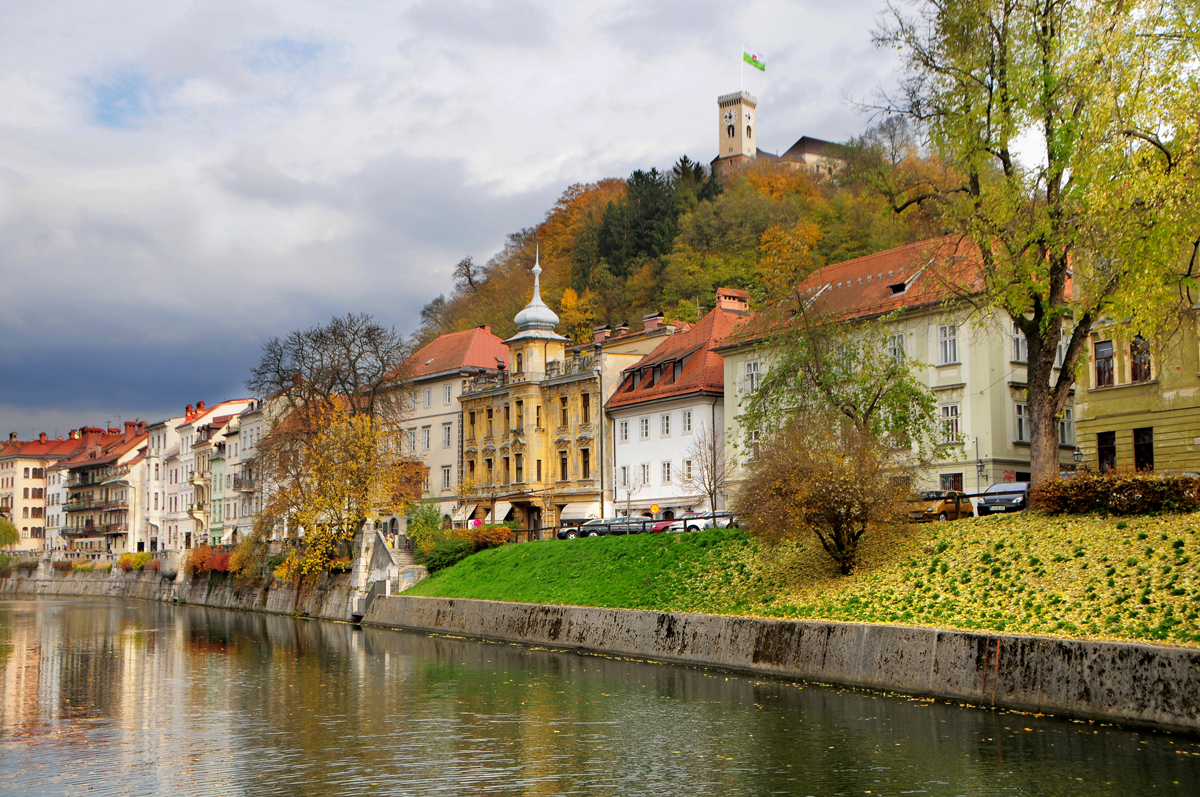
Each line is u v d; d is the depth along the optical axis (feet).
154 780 73.61
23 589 467.11
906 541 125.29
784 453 130.62
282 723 95.30
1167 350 127.65
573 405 264.52
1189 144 99.81
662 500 235.20
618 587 157.69
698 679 115.34
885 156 131.54
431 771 74.33
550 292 396.16
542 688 112.68
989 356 174.19
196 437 466.70
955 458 165.37
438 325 462.19
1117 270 107.76
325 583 245.04
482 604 176.35
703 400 224.74
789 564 137.69
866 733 82.38
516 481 278.46
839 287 210.38
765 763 74.23
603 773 72.79
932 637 96.43
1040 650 86.74
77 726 96.37
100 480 560.61
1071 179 110.01
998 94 115.96
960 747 76.23
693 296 333.83
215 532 437.99
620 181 460.14
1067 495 116.37
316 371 266.57
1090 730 79.30
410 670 131.85
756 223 357.41
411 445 326.85
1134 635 87.30
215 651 165.58
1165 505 108.58
